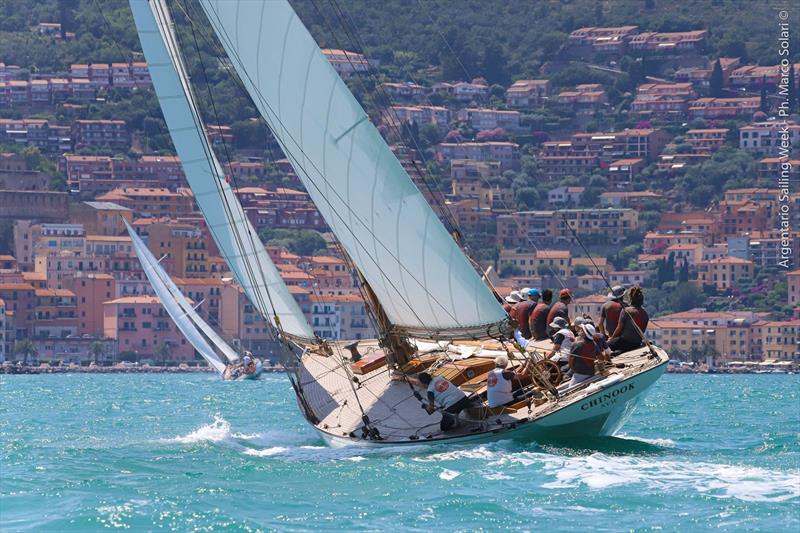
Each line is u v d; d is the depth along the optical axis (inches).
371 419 4352.9
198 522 3122.5
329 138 4291.3
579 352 4033.0
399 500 3336.6
